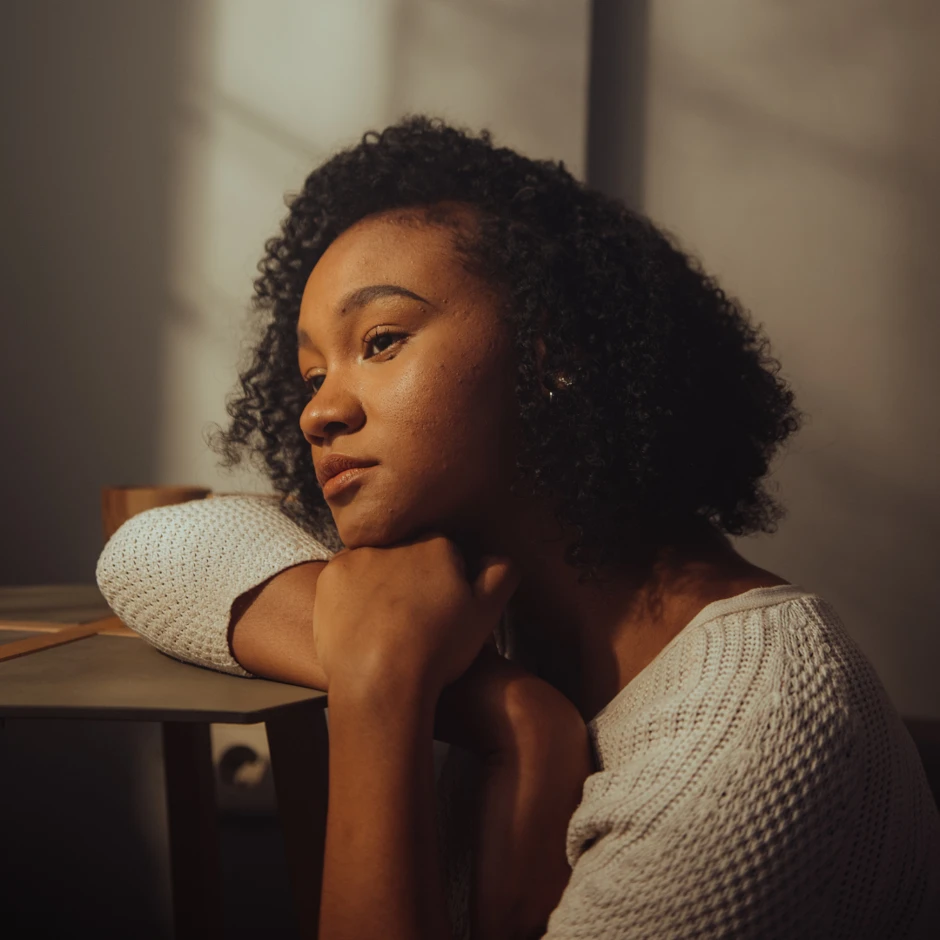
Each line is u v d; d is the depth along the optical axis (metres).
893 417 1.25
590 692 0.60
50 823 1.26
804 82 1.25
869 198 1.25
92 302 1.24
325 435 0.57
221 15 1.22
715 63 1.25
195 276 1.23
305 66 1.21
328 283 0.57
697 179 1.25
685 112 1.25
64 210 1.24
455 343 0.55
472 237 0.58
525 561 0.60
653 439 0.59
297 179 1.21
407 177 0.63
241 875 1.24
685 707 0.49
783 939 0.45
